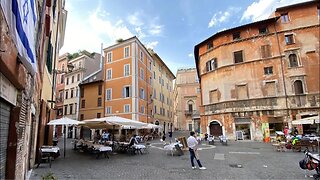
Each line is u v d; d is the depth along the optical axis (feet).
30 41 12.93
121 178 28.71
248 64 94.79
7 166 14.35
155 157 48.75
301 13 92.12
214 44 106.22
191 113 209.26
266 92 90.02
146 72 137.49
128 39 125.80
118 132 114.62
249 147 67.21
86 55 160.76
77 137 138.82
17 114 15.14
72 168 35.53
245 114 91.20
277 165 37.14
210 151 58.08
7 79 12.62
